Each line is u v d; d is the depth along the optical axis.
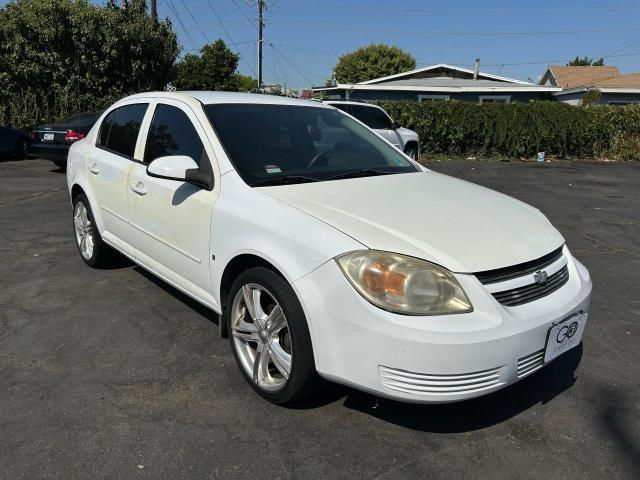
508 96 29.08
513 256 2.56
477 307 2.37
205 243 3.20
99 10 17.12
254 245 2.79
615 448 2.63
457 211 2.90
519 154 18.97
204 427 2.70
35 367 3.23
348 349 2.42
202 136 3.41
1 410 2.79
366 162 3.81
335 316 2.43
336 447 2.58
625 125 19.34
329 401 2.95
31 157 14.05
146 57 18.33
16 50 15.84
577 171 15.31
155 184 3.65
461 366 2.30
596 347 3.71
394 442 2.63
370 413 2.85
